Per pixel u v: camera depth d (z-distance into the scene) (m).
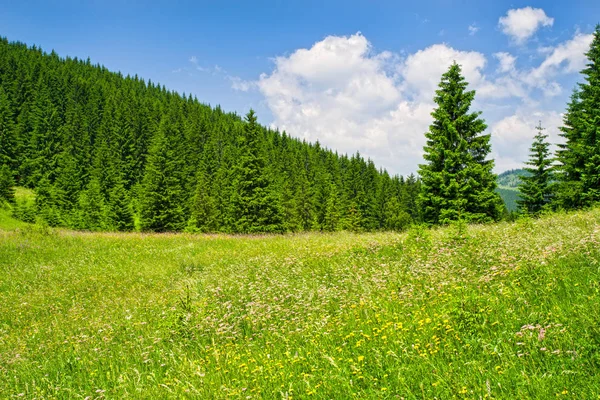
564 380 3.36
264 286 9.41
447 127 24.67
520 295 5.40
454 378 3.74
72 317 9.98
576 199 25.19
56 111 124.62
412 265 8.76
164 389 5.07
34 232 22.56
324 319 6.43
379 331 5.20
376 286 7.87
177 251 19.34
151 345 6.90
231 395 4.44
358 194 90.69
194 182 92.19
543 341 4.03
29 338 8.52
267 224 41.62
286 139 156.88
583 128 26.98
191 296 9.79
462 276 7.27
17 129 106.12
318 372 4.62
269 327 6.90
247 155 41.75
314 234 22.62
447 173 23.73
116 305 10.59
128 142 104.19
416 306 6.11
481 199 23.14
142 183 88.44
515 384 3.45
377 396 3.79
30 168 95.50
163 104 167.50
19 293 13.23
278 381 4.60
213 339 6.37
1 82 137.62
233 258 15.56
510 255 7.61
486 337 4.50
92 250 19.92
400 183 109.81
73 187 79.56
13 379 6.30
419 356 4.36
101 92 154.88
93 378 5.93
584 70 30.55
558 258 6.57
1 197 68.94
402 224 85.06
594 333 3.93
